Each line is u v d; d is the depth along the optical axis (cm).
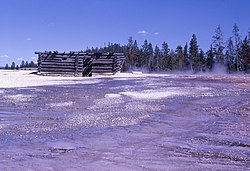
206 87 1938
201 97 1395
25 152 536
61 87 1958
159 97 1402
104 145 585
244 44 7400
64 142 607
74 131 709
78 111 1014
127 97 1408
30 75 3459
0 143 598
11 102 1235
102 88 1891
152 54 9294
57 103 1209
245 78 2955
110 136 659
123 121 834
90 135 669
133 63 9050
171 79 2917
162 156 514
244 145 582
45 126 765
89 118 878
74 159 497
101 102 1238
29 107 1102
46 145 584
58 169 449
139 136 662
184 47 9069
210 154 526
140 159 498
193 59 8444
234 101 1252
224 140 620
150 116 912
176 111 1007
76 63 3669
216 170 445
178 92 1611
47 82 2406
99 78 3144
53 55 3656
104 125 780
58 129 731
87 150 551
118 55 4072
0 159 495
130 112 989
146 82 2475
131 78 3138
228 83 2309
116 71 4038
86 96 1444
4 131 707
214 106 1116
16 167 456
